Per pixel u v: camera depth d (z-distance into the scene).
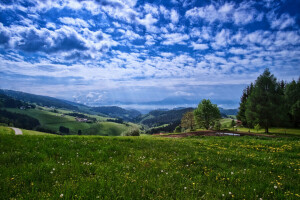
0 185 4.98
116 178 5.94
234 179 6.37
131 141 15.77
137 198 4.59
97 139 15.54
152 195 4.81
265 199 4.88
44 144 11.28
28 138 13.43
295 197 4.96
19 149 9.74
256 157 10.09
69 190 4.75
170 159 9.16
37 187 4.98
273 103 48.81
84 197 4.51
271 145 16.47
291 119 71.38
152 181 5.82
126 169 7.13
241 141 19.61
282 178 6.64
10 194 4.61
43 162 7.43
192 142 17.33
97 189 5.00
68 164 7.27
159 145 13.92
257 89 50.97
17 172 6.15
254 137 28.14
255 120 51.41
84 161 8.09
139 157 9.28
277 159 10.23
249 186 5.68
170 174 6.62
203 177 6.56
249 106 53.03
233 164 8.70
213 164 8.39
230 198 4.93
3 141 11.70
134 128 58.75
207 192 5.11
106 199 4.45
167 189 5.26
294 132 51.69
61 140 13.15
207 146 14.95
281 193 5.17
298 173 7.31
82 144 11.91
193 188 5.35
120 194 4.77
